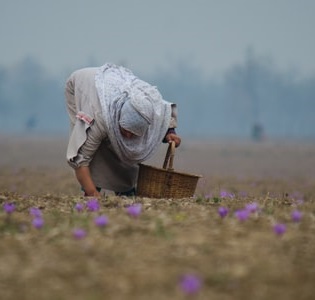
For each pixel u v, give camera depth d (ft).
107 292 53.26
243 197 102.32
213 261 59.93
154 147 99.91
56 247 64.03
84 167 100.07
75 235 64.90
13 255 61.87
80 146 98.58
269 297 52.80
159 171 99.55
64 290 53.72
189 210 81.92
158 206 86.02
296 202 93.97
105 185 103.55
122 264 59.16
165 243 65.05
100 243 65.05
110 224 72.13
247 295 53.06
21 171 259.39
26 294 53.06
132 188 106.52
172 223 73.15
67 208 85.71
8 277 56.49
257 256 61.67
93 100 98.73
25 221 75.61
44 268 58.34
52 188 182.39
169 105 101.04
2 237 68.08
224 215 75.92
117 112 96.48
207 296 52.65
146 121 96.22
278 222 74.59
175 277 56.08
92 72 101.81
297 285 55.31
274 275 57.11
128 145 97.81
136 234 68.28
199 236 67.56
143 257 60.95
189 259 60.44
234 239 66.74
